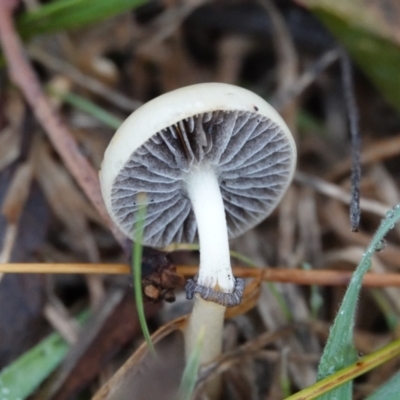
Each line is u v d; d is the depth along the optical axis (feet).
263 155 0.37
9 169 0.48
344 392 0.36
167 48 0.56
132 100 0.56
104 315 0.42
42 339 0.44
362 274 0.36
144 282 0.38
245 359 0.41
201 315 0.37
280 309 0.45
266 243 0.50
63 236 0.49
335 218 0.51
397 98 0.51
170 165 0.36
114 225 0.40
